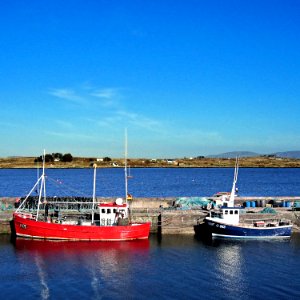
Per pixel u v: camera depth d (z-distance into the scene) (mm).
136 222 57594
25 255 46094
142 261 44344
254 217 59094
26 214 55594
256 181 168750
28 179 176875
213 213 57375
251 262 44375
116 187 136750
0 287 36812
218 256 46500
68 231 52094
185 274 40344
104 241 52250
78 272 40656
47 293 35531
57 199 64812
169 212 58375
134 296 35000
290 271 41438
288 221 57438
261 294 35625
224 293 35781
